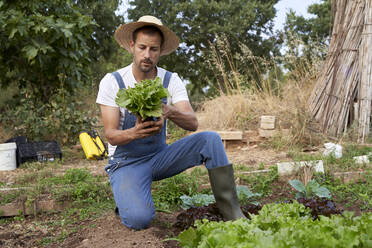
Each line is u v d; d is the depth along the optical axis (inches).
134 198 111.3
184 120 112.5
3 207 139.6
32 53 241.0
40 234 122.3
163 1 829.2
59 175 185.6
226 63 686.5
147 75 118.6
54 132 269.3
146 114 96.7
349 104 252.7
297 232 64.5
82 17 263.1
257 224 77.1
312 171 161.6
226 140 255.9
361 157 193.5
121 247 101.2
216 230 68.6
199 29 752.3
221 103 303.3
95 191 152.8
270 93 310.0
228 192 108.0
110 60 778.8
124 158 117.7
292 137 245.8
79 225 128.0
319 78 291.4
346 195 150.6
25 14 261.4
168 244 103.1
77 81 303.6
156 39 112.0
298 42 330.0
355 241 63.0
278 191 159.8
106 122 112.8
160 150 121.8
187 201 127.0
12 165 208.7
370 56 246.5
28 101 275.6
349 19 267.4
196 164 118.5
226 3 804.0
